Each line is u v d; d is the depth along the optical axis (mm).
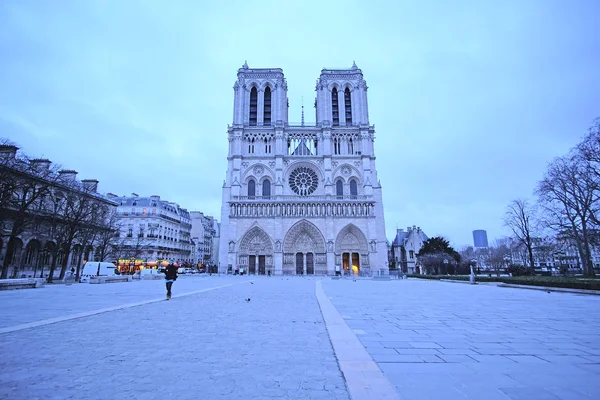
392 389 6258
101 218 67188
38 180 46125
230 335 11219
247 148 98062
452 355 8719
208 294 26766
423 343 10023
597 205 51406
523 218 69625
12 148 45062
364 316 15430
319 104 103688
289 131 100438
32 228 52500
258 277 73250
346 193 95438
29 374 7301
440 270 90125
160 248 100750
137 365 7988
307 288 34812
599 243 54156
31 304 19531
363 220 91062
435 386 6523
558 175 53812
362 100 102000
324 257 89062
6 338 10641
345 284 45938
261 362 8266
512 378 6965
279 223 89562
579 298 24688
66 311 16500
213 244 155625
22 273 60219
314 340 10547
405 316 15406
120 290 31156
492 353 8906
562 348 9406
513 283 40000
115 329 12141
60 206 55844
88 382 6836
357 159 97875
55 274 68875
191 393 6301
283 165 96250
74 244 61938
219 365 8031
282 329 12242
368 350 9219
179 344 9984
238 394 6273
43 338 10664
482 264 158000
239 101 100188
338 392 6402
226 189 93812
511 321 13977
